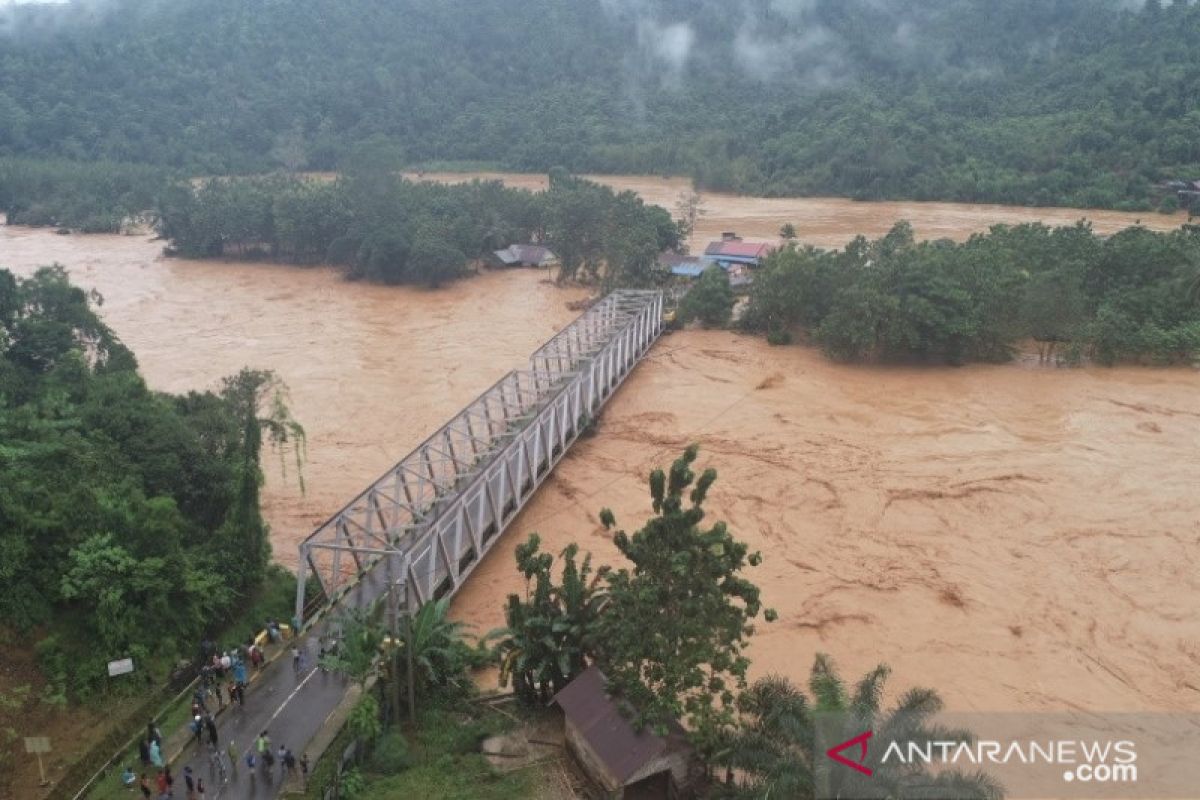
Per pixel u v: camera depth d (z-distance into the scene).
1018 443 56.09
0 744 25.44
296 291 100.62
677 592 26.11
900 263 73.25
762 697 23.62
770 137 189.75
